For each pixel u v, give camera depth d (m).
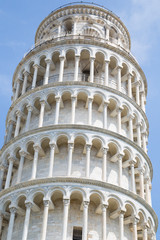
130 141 40.75
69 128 39.12
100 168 38.91
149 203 40.75
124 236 36.59
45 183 35.38
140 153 41.81
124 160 41.59
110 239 35.03
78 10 55.22
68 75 46.44
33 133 39.94
